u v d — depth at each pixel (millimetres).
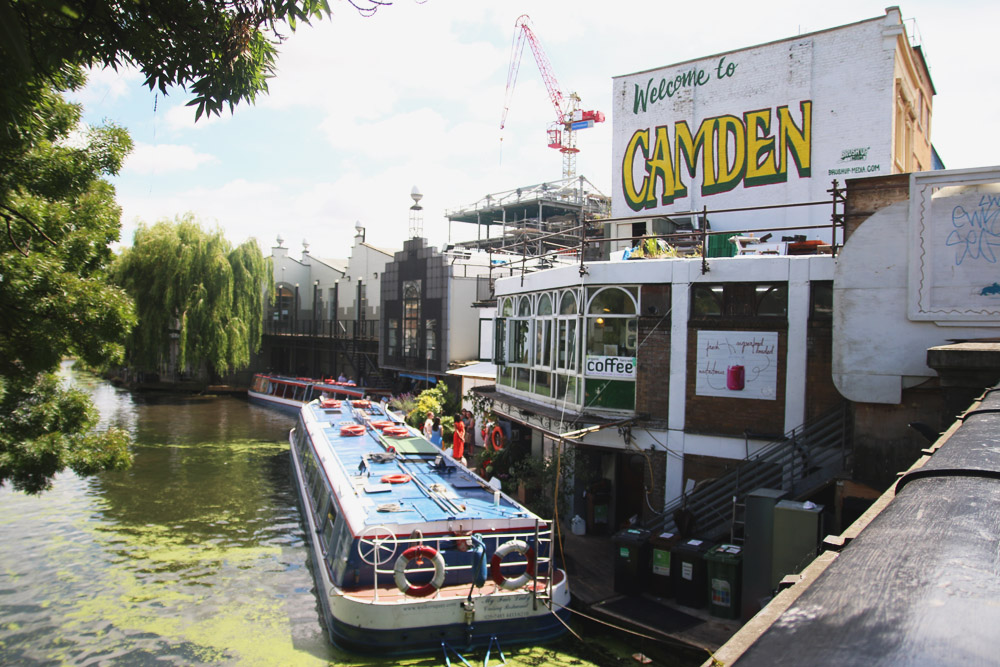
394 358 33750
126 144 9820
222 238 38656
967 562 1505
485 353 28594
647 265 12195
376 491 11633
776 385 11250
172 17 4648
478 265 30297
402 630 8969
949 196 8477
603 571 11500
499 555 9414
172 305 37375
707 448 11703
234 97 5121
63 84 6363
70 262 9648
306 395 36656
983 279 8352
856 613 1293
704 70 19125
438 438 21844
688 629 9172
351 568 9555
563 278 13633
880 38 16359
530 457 14820
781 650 1212
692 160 19344
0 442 9945
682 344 11930
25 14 4199
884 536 1771
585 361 12812
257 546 14820
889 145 16281
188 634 10508
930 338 8609
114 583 12617
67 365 53812
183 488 19688
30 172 8789
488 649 9188
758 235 18047
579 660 9102
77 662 9688
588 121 55125
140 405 37500
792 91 17594
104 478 20734
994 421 3695
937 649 1099
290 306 49844
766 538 9359
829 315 10945
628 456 13680
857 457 9016
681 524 10758
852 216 9297
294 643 10109
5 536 15273
